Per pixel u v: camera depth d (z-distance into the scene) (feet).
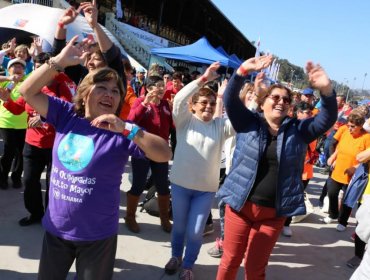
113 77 6.97
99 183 6.72
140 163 13.83
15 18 30.50
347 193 16.31
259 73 10.56
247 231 9.27
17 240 12.41
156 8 74.33
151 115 13.85
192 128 11.13
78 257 7.11
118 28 54.65
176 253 11.75
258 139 9.05
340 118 29.12
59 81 11.45
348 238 17.07
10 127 16.06
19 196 16.28
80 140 6.77
